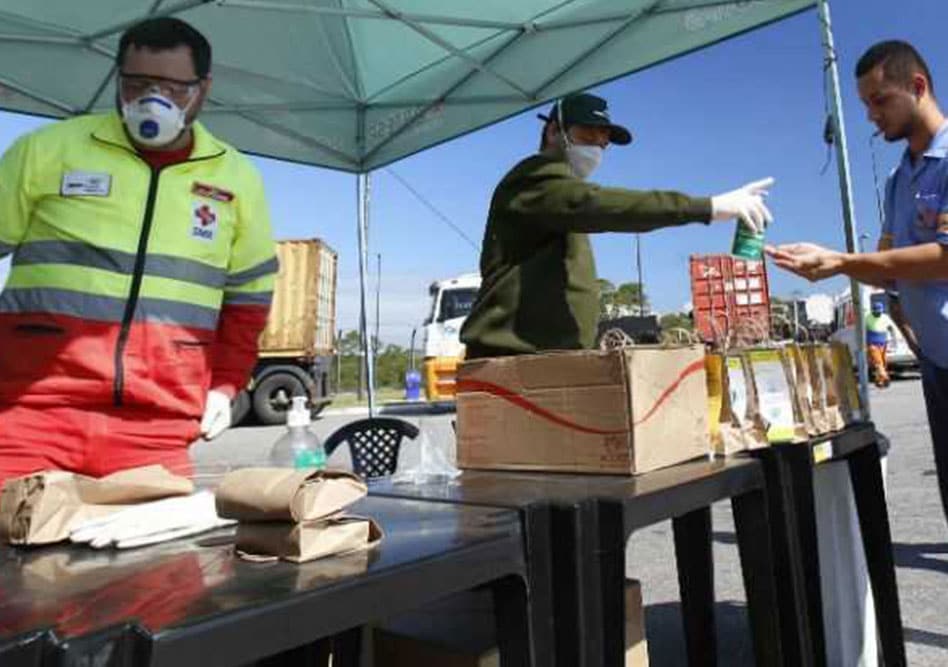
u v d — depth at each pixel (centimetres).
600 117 197
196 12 362
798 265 208
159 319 171
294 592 78
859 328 272
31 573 91
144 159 173
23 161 168
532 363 163
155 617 71
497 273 194
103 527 104
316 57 418
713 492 147
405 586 88
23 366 164
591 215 169
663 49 373
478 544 100
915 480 532
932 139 218
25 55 370
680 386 162
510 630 110
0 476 156
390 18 376
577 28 387
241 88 425
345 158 501
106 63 387
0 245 169
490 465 170
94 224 168
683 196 166
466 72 432
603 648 115
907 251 204
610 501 120
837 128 294
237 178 188
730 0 336
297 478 92
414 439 302
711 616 189
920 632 265
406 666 138
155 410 172
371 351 532
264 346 1196
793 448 174
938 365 227
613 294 2692
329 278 1353
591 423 153
